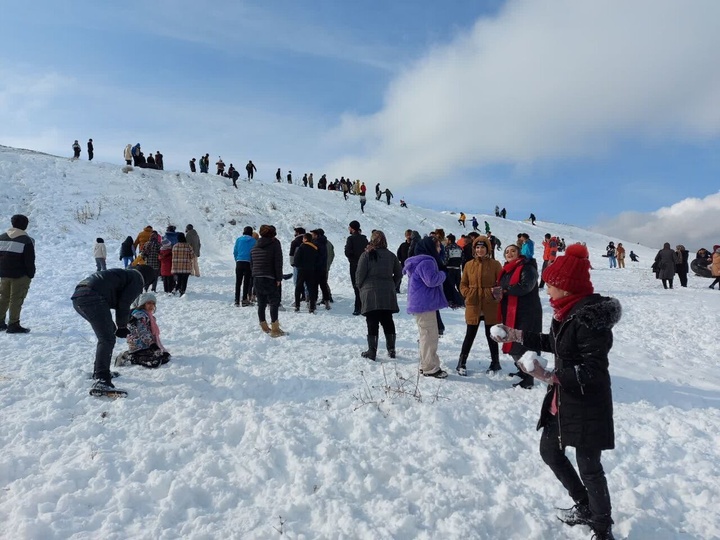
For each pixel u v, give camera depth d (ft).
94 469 11.48
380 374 18.52
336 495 10.78
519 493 11.37
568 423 9.16
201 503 10.62
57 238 63.10
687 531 10.19
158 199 87.10
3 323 23.86
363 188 110.93
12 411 14.52
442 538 9.56
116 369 18.20
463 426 14.49
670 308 39.50
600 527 9.36
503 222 140.87
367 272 20.27
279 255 24.26
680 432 14.74
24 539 8.98
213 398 16.03
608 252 88.48
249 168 118.83
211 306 32.91
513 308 17.53
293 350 21.84
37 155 97.50
